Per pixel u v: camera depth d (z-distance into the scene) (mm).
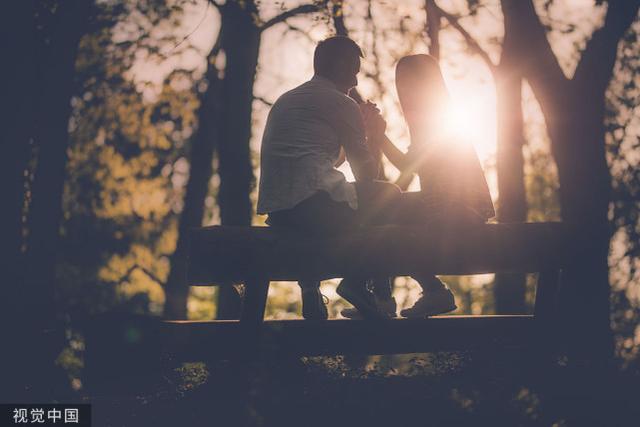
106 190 17781
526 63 11117
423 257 5031
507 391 5355
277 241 4824
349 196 4832
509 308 15656
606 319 9516
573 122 10883
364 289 5191
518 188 14836
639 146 13445
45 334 9289
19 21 9586
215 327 5266
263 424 5039
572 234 5227
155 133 17047
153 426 5117
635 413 5262
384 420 5031
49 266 11180
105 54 14430
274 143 4902
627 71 13109
